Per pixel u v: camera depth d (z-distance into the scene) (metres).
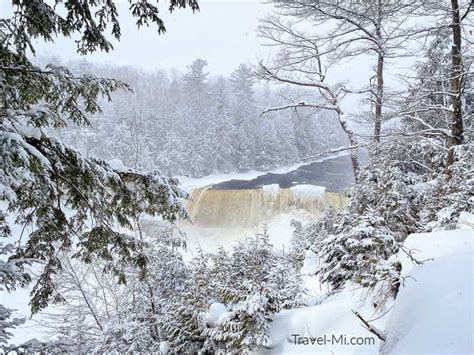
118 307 7.44
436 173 7.24
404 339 2.44
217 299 4.91
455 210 4.49
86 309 8.10
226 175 32.88
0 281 2.96
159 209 3.77
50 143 2.85
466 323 2.19
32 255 3.48
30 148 2.35
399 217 5.05
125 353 5.59
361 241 3.88
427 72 9.59
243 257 5.60
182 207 3.72
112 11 3.27
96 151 22.03
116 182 3.39
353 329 3.31
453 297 2.50
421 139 8.35
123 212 3.81
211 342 4.19
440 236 3.50
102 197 3.33
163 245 6.96
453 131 7.05
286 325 3.78
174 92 47.19
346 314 3.56
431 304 2.56
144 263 3.89
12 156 2.24
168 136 31.27
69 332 7.23
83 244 3.61
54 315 7.71
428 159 8.38
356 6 9.41
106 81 3.26
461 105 7.17
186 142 32.84
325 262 4.86
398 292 3.13
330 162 34.41
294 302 4.36
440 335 2.18
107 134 24.44
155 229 9.24
